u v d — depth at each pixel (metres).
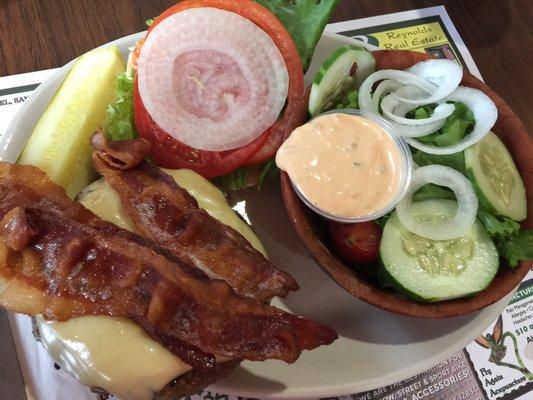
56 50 0.34
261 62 0.25
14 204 0.21
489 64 0.38
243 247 0.23
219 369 0.21
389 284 0.24
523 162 0.25
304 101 0.25
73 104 0.26
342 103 0.27
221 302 0.20
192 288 0.20
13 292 0.20
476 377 0.28
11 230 0.20
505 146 0.26
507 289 0.23
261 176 0.28
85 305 0.20
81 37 0.34
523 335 0.29
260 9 0.26
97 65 0.27
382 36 0.37
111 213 0.23
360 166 0.23
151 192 0.23
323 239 0.26
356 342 0.25
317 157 0.23
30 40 0.34
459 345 0.25
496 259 0.24
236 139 0.26
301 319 0.21
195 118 0.26
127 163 0.23
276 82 0.26
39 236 0.21
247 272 0.22
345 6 0.38
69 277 0.20
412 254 0.24
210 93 0.26
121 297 0.20
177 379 0.21
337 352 0.25
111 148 0.23
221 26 0.25
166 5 0.36
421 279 0.23
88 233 0.21
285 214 0.28
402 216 0.24
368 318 0.26
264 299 0.22
